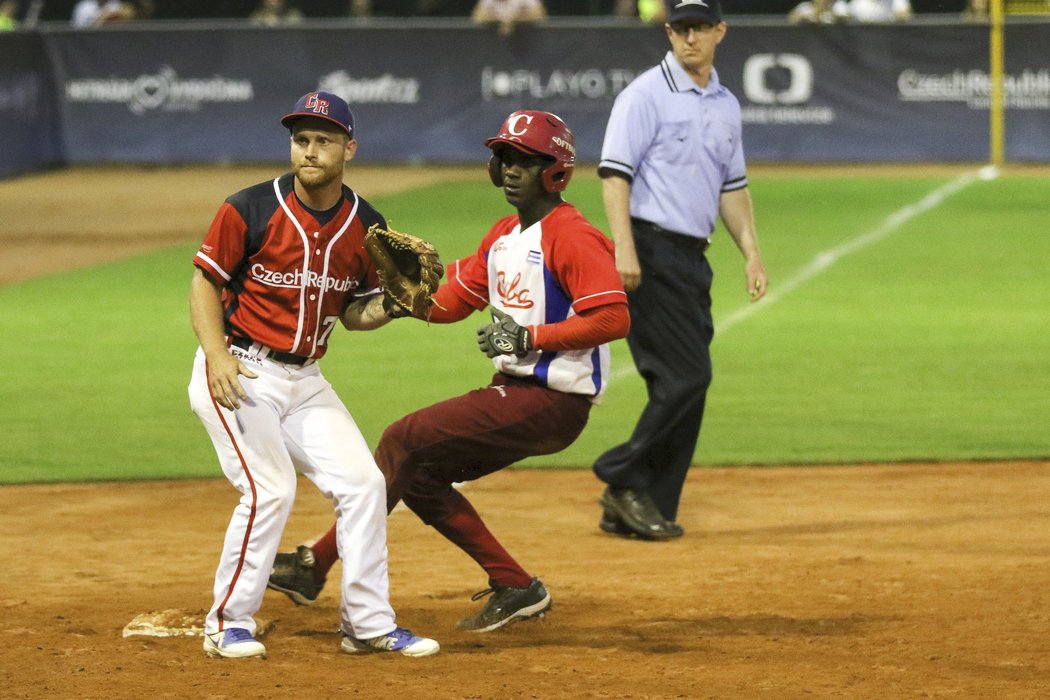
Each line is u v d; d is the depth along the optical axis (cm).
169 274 5884
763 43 9038
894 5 9538
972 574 2366
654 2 9288
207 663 1911
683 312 2586
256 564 1920
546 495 2967
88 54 9419
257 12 11306
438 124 9281
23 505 2870
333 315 1944
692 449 2667
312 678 1848
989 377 4034
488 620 2089
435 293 1972
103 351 4453
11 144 9106
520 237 2048
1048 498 2892
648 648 1994
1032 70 8794
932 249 6275
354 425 1973
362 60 9281
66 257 6334
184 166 9456
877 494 2941
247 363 1927
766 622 2116
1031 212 7231
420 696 1773
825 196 7875
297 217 1878
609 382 4044
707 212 2594
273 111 9350
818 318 4916
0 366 4241
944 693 1780
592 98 9069
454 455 2036
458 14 11456
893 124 8975
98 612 2180
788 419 3597
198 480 3066
